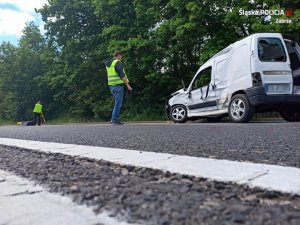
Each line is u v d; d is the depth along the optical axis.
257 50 7.80
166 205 1.19
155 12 17.64
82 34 24.97
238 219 1.03
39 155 2.76
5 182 1.69
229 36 15.09
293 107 8.66
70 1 24.48
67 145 3.38
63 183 1.62
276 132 4.29
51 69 31.94
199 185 1.51
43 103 34.72
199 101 9.86
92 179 1.69
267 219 1.03
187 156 2.30
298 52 8.27
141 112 20.41
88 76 24.91
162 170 1.81
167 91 20.03
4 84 35.91
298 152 2.49
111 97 22.94
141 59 18.08
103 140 3.94
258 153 2.47
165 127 6.49
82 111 26.84
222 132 4.61
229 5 14.59
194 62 18.48
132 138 4.09
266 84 7.68
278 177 1.56
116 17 20.19
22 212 1.19
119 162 2.10
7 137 5.12
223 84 8.84
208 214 1.08
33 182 1.68
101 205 1.22
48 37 26.83
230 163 1.96
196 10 14.49
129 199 1.28
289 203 1.22
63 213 1.16
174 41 17.17
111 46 19.17
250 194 1.34
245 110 8.02
